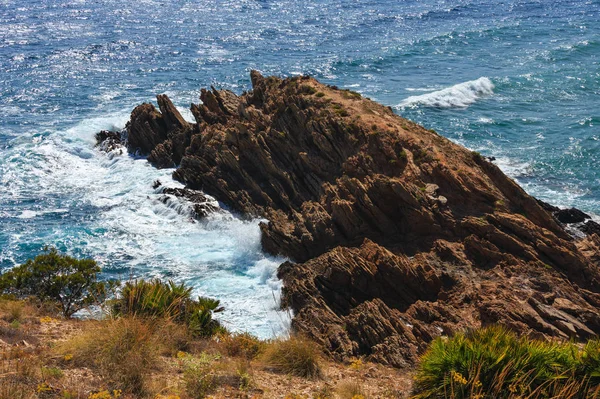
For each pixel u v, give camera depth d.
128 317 16.36
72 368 13.80
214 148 43.66
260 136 41.44
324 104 42.28
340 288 29.91
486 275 29.84
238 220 39.44
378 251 30.64
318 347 22.81
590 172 47.56
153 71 76.56
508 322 25.16
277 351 16.80
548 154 50.56
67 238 37.78
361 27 101.38
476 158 36.88
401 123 40.72
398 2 122.81
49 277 24.73
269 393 14.27
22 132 54.62
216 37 94.44
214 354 16.70
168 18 107.94
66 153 50.22
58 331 17.11
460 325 25.52
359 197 34.25
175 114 50.22
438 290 29.22
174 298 19.58
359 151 37.75
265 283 33.41
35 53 82.50
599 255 32.56
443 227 33.12
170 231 39.00
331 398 14.55
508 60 78.94
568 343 15.86
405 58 81.81
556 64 76.06
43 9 112.94
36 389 12.13
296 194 39.09
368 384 16.44
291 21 106.25
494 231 31.62
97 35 94.19
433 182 35.31
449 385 13.90
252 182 40.91
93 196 43.44
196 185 43.91
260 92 48.78
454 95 64.50
